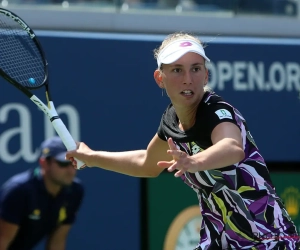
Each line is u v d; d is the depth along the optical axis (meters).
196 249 11.09
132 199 23.56
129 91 23.94
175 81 10.18
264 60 25.80
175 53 10.11
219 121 9.84
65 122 23.05
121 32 25.38
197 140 10.22
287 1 28.48
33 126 22.47
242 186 10.20
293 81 26.05
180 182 24.09
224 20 27.00
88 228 23.03
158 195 23.86
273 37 27.39
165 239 23.81
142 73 24.14
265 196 10.28
